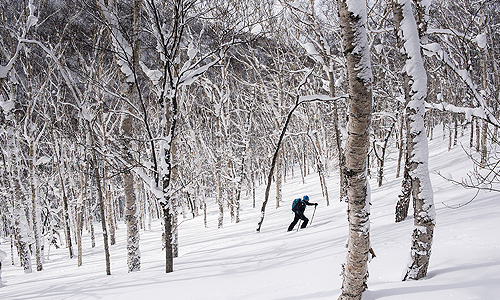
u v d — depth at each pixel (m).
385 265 4.38
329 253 5.70
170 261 6.48
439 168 14.75
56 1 12.70
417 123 3.61
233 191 18.62
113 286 5.76
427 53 5.36
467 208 6.75
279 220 14.46
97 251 17.73
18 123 15.71
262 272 5.35
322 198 19.62
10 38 11.93
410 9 3.79
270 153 29.17
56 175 20.09
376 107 15.48
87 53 11.98
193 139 18.78
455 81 16.78
